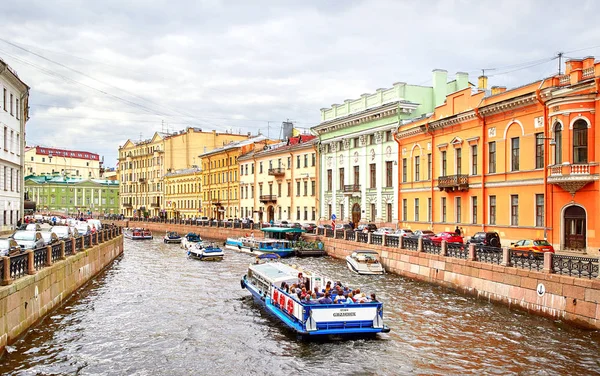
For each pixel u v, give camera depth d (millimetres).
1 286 14180
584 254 23562
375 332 16141
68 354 14727
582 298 15914
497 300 19984
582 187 24016
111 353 15047
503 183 29547
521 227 27922
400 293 23000
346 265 33531
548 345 14891
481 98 31812
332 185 52281
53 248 20047
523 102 27453
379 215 44750
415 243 27141
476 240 27062
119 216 90625
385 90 45188
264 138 74000
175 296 23500
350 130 49031
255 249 42344
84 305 21094
